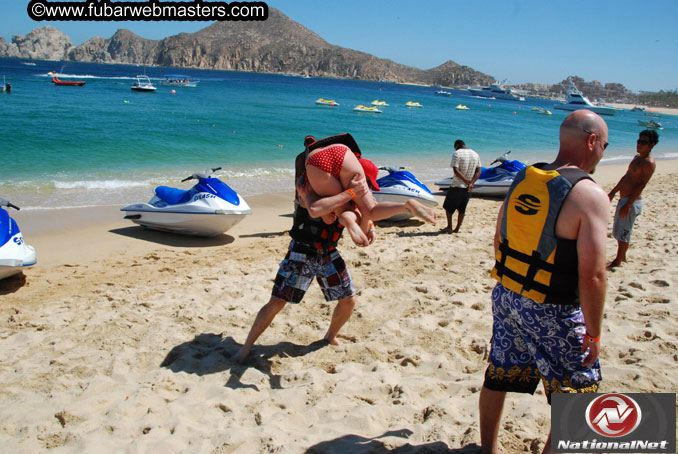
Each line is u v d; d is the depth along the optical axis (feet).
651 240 24.72
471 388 11.04
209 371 12.20
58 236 27.61
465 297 16.88
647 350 12.64
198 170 50.62
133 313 15.66
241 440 9.11
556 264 7.22
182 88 246.68
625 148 116.47
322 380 11.56
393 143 85.61
